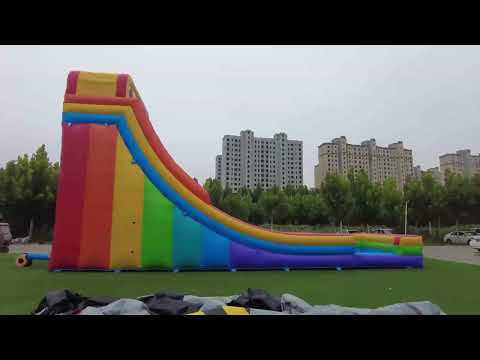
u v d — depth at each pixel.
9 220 20.70
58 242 7.50
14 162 20.41
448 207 26.88
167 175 8.02
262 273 7.84
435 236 25.19
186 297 3.14
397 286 6.35
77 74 8.14
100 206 7.70
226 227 8.19
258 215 30.88
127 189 7.85
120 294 5.37
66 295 2.88
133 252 7.67
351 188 26.05
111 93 8.16
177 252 7.85
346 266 8.77
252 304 2.95
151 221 7.84
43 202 20.53
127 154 8.00
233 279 6.88
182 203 8.00
